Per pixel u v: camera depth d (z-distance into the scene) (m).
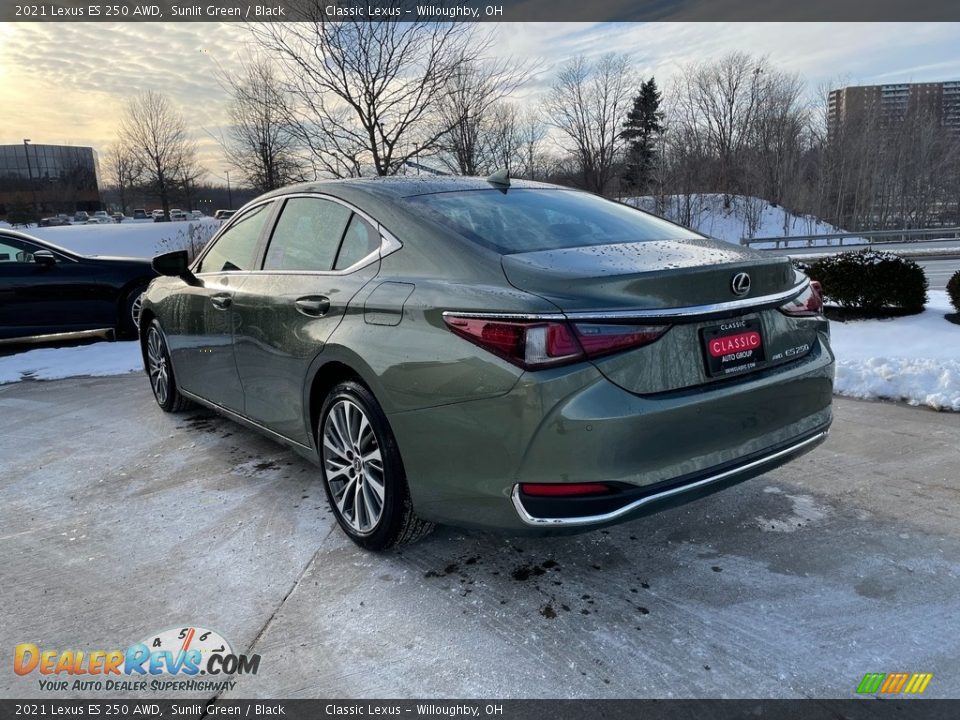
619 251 2.47
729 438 2.24
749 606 2.28
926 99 51.94
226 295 3.56
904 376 4.74
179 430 4.43
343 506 2.80
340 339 2.61
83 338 8.37
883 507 2.97
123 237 35.06
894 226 50.78
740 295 2.28
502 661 2.05
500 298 2.14
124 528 3.02
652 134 48.81
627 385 2.05
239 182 18.08
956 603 2.25
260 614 2.33
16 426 4.68
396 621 2.27
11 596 2.48
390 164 11.42
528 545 2.75
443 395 2.22
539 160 30.75
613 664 2.02
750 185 49.06
